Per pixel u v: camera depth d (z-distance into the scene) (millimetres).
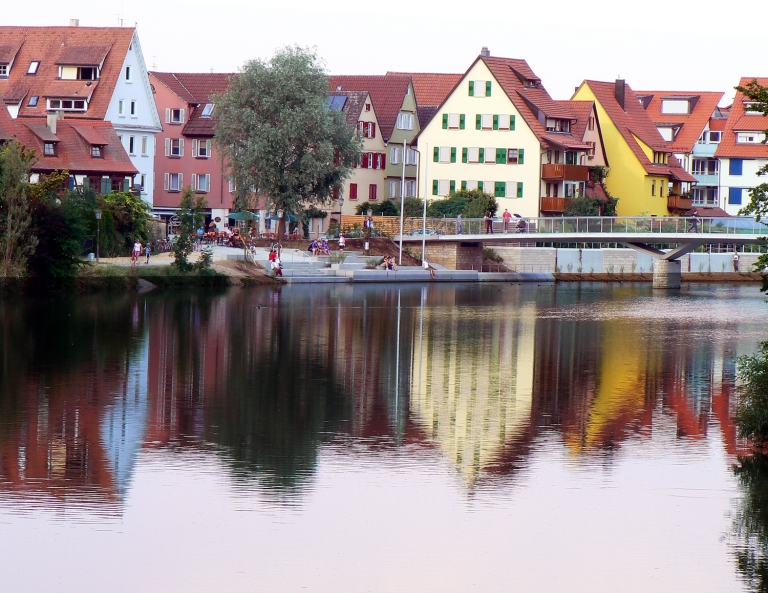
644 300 93312
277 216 110625
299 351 56312
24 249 74812
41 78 111375
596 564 27250
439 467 34500
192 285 86812
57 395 43312
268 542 28094
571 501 31453
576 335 66438
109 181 100938
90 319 64938
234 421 39844
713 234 100688
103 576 26062
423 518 29906
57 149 100062
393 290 94812
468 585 26000
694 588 26062
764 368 36094
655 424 40656
